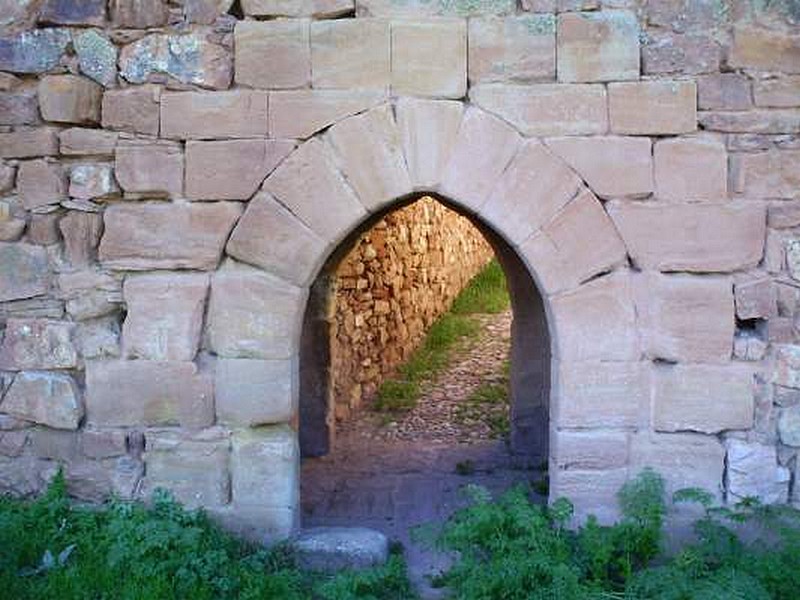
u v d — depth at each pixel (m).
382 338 8.81
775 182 4.19
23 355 4.45
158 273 4.38
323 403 6.80
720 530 4.08
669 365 4.30
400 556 4.50
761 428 4.30
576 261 4.27
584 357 4.30
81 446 4.46
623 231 4.24
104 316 4.43
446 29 4.20
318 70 4.23
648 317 4.28
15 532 4.09
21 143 4.34
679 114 4.18
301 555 4.39
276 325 4.36
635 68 4.16
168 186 4.31
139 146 4.30
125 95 4.29
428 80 4.22
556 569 3.86
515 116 4.21
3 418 4.49
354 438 7.28
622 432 4.32
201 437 4.42
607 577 4.09
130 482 4.45
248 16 4.24
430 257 10.64
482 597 3.86
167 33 4.27
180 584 3.90
